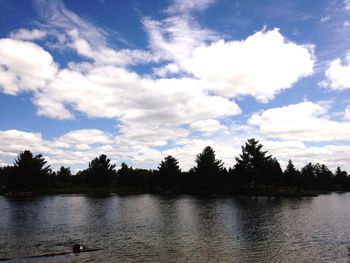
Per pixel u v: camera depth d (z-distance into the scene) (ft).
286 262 91.45
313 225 155.02
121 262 89.76
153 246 108.88
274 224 157.69
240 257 95.86
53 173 508.94
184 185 488.44
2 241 115.75
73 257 94.32
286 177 459.73
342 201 307.37
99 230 139.95
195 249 105.09
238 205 260.01
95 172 517.55
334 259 94.58
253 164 426.51
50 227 147.64
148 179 536.42
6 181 433.48
